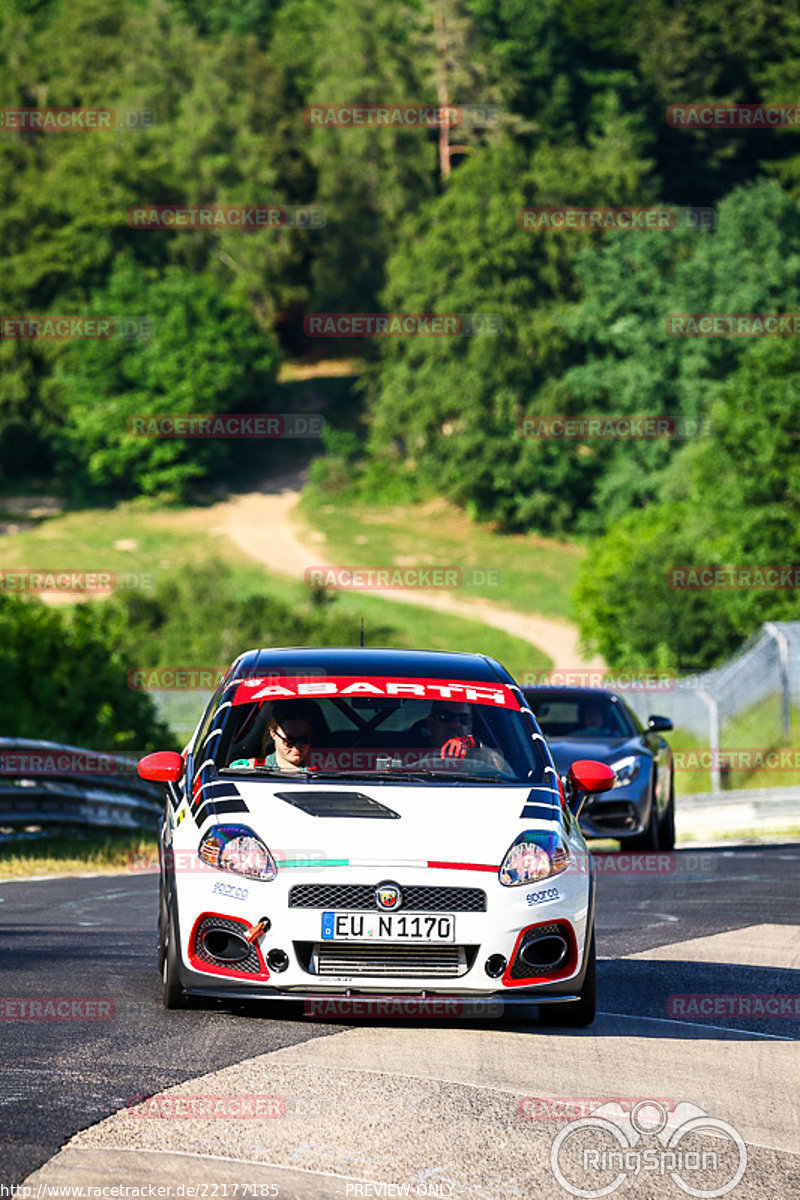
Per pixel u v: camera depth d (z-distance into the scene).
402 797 25.58
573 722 59.44
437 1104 20.06
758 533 192.12
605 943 35.41
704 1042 24.81
